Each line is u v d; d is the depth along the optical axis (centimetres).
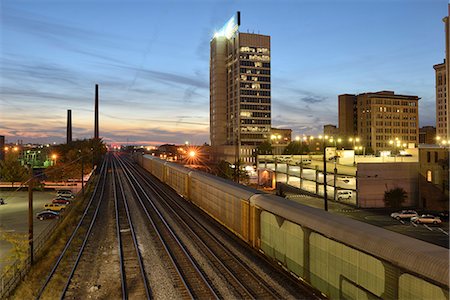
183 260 1842
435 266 813
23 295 1454
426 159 4259
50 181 6738
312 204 4469
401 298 898
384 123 13625
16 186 6159
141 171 9219
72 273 1698
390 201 4256
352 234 1091
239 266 1700
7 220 3503
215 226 2598
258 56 13112
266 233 1711
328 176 5547
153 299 1373
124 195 4688
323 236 1234
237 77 13012
